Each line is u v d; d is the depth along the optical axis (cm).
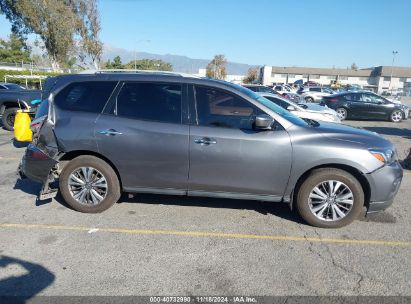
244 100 432
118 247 382
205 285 320
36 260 353
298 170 423
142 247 384
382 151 421
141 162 442
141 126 436
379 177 418
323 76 10025
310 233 427
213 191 444
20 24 4425
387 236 425
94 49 4641
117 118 443
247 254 375
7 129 1092
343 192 429
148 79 452
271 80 10106
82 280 322
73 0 4466
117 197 464
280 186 433
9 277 325
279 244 398
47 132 452
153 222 446
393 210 508
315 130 432
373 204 429
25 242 388
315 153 418
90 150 447
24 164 463
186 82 445
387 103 1766
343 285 325
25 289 308
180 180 443
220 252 378
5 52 7069
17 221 440
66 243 388
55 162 451
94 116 447
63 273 332
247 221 457
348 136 432
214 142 425
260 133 425
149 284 319
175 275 333
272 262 360
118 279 325
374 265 360
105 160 457
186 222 449
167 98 443
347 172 427
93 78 461
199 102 438
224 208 496
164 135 432
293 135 423
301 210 438
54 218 450
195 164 433
